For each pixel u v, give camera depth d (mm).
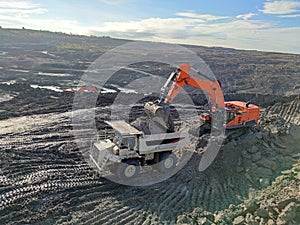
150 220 7102
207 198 7984
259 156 9047
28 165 9547
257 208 6875
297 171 8133
